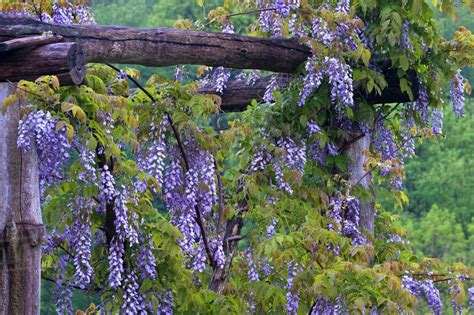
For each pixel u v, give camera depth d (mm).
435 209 32531
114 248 7523
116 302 7652
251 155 8977
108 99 7027
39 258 6707
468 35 9211
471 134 36406
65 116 7023
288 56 8461
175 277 7906
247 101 9266
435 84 9102
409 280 8586
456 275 8773
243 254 8977
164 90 8039
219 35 7961
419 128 10141
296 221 8891
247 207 8938
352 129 9188
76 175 7184
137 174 7516
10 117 6664
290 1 8375
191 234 8055
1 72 6379
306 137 9047
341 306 7727
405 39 8789
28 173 6680
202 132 8016
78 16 8000
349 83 8445
